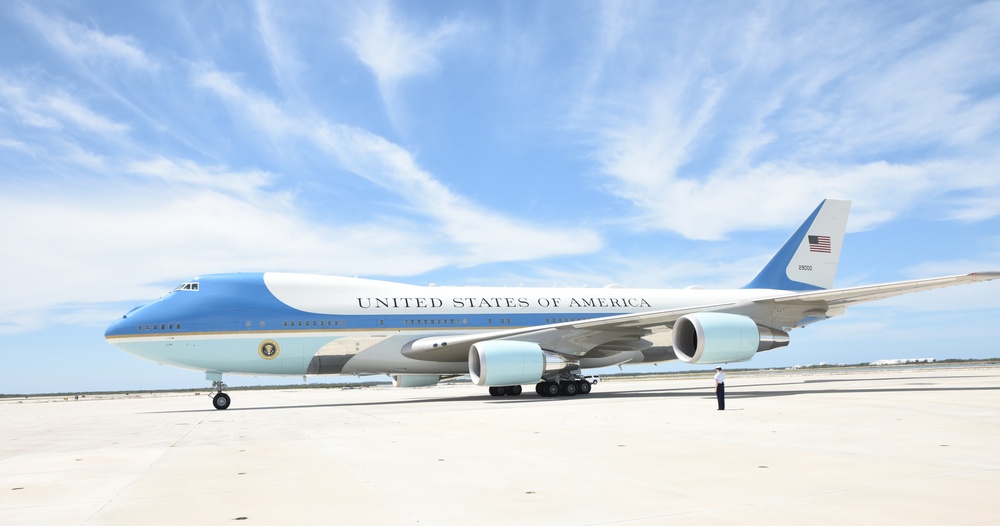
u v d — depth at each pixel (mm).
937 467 6988
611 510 5430
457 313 22953
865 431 10195
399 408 18875
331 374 22000
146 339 20188
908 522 4855
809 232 27953
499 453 8773
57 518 5629
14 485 7340
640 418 13430
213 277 21531
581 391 22953
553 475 7047
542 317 23891
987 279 17859
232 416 17797
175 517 5539
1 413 25188
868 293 19453
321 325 21359
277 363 21094
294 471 7723
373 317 21953
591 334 21875
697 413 14289
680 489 6168
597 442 9656
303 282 22016
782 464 7355
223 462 8633
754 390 24422
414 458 8523
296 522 5297
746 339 19812
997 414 12406
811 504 5449
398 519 5324
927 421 11422
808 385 28812
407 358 22219
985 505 5336
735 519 5023
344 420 15016
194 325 20438
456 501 5926
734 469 7117
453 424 13125
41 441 12312
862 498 5625
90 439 12430
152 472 7961
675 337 20391
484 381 19797
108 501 6273
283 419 15969
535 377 20438
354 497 6176
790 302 20672
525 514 5387
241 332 20719
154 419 17719
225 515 5578
